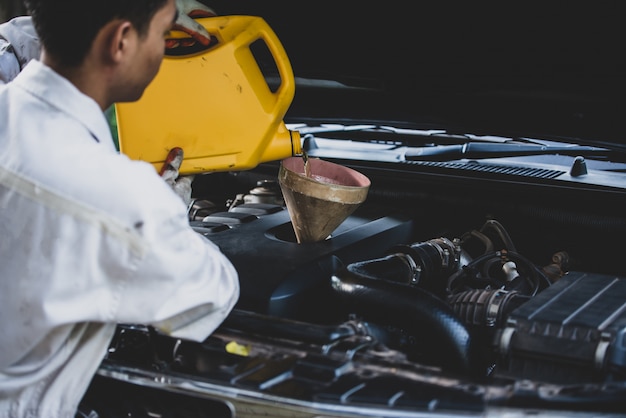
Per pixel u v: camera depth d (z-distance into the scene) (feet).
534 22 6.74
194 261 4.08
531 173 7.64
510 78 7.16
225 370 4.44
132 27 4.12
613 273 6.79
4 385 4.25
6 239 4.12
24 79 4.33
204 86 5.66
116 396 4.76
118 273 3.95
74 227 3.95
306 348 4.57
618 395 3.97
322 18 7.59
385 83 7.76
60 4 4.04
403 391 4.15
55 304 4.01
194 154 5.82
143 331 4.89
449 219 7.49
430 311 4.99
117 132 5.75
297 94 8.66
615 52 6.54
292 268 5.46
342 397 4.09
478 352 5.06
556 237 7.02
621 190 6.88
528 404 3.99
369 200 7.83
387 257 6.01
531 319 4.76
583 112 7.05
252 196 7.67
